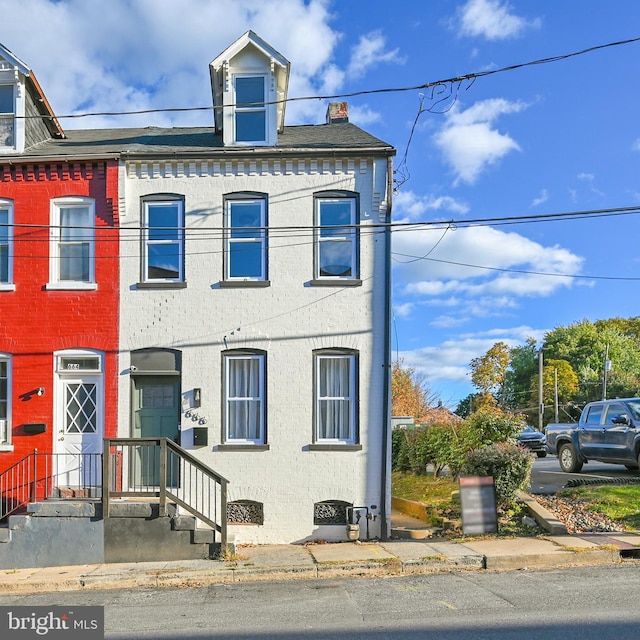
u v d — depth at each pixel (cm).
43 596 1041
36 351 1470
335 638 755
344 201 1500
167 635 791
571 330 7469
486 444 1600
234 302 1470
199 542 1238
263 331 1462
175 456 1443
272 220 1490
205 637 779
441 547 1219
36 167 1505
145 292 1476
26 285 1486
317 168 1496
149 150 1507
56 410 1459
